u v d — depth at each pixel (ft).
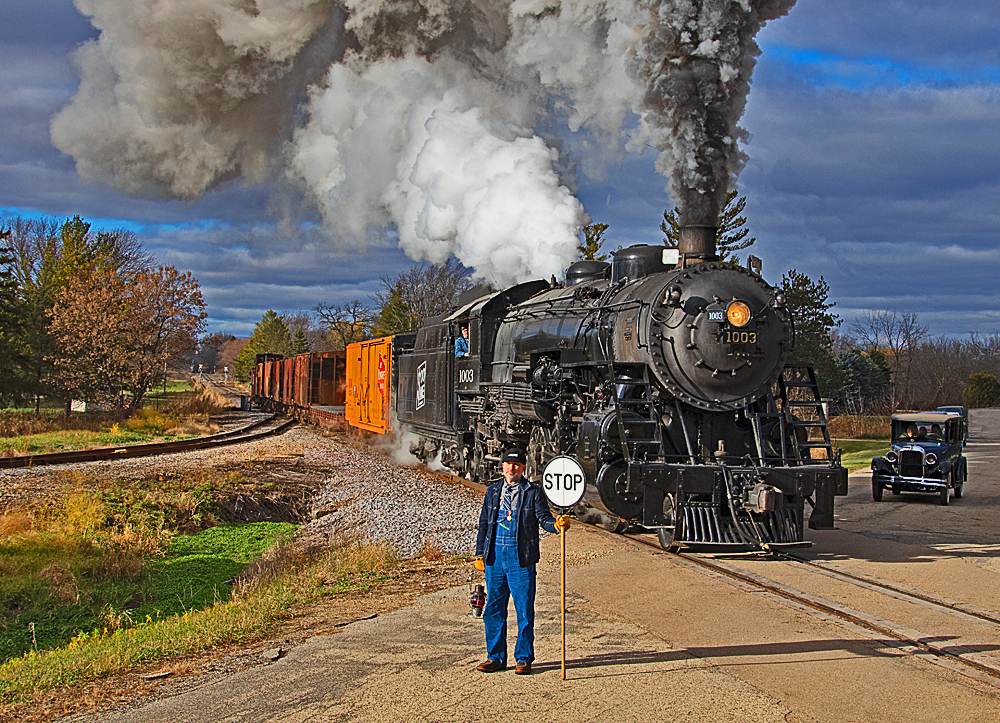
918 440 49.75
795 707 15.94
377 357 78.33
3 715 17.31
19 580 32.19
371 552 31.58
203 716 16.37
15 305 117.70
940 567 29.27
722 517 29.55
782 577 26.86
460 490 48.55
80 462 63.00
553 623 21.94
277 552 35.47
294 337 309.01
